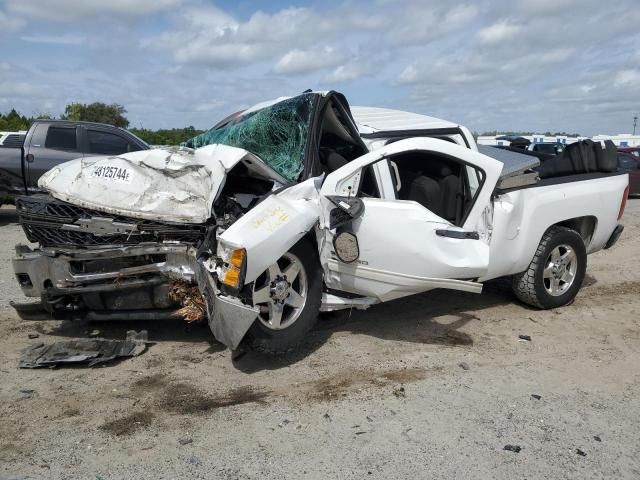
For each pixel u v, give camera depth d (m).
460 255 4.76
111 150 11.49
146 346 4.72
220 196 4.52
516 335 5.24
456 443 3.40
